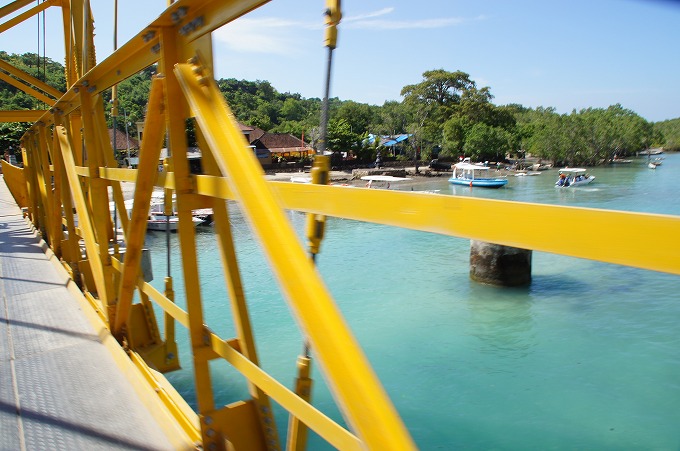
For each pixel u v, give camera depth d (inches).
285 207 65.8
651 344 470.0
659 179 2015.3
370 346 476.7
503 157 3169.3
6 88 3255.4
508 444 314.7
